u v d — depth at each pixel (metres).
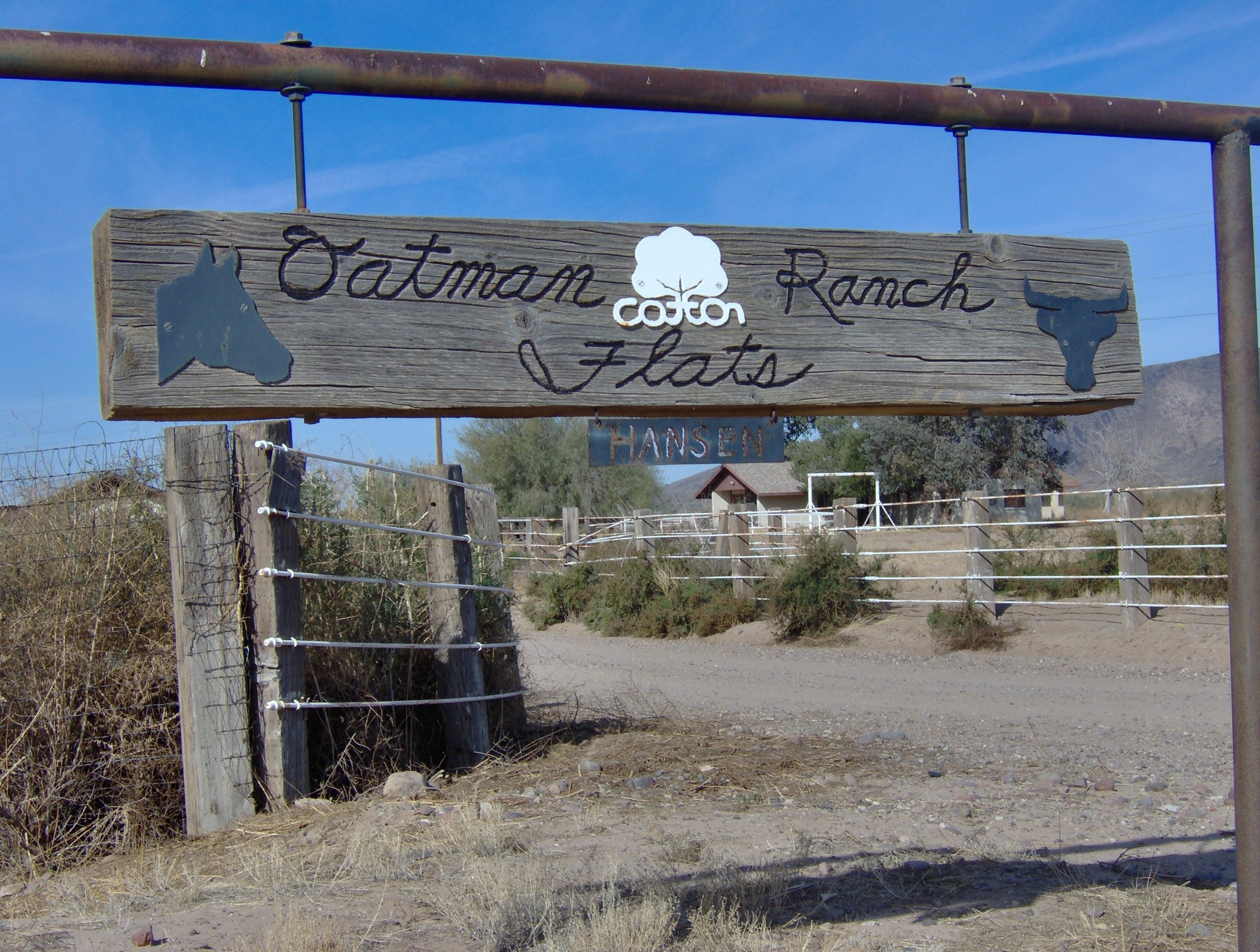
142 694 6.87
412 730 8.13
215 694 6.63
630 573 19.41
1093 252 3.86
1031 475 40.22
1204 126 3.31
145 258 2.99
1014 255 3.77
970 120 3.24
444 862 5.47
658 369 3.44
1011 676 12.12
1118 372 3.87
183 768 6.71
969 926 4.46
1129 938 4.27
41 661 6.74
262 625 6.82
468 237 3.28
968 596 14.70
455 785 7.48
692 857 5.43
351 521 7.59
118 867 5.96
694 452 3.55
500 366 3.30
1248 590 3.10
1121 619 13.98
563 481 45.94
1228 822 6.05
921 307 3.67
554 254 3.36
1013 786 7.14
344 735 7.58
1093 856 5.48
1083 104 3.27
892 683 12.07
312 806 6.79
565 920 4.47
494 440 46.41
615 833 6.04
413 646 7.64
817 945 4.23
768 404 3.52
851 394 3.59
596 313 3.39
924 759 8.05
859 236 3.62
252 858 5.70
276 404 3.09
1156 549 15.40
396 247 3.21
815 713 10.30
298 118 2.91
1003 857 5.45
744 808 6.63
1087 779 7.28
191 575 6.65
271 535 6.84
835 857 5.48
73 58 2.65
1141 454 43.69
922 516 41.72
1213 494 15.20
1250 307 3.22
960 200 3.74
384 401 3.18
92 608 6.92
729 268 3.51
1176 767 7.62
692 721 9.86
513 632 9.12
